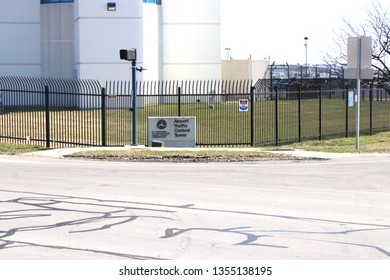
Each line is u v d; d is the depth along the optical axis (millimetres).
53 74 48500
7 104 42969
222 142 28438
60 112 36344
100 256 8117
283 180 16016
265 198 12984
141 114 37875
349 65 23578
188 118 25250
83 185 14844
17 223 10188
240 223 10312
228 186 14828
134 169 18469
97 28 43625
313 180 16047
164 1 51281
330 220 10617
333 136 32031
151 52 49312
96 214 11031
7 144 25172
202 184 15156
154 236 9297
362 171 18109
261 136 31125
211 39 52250
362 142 28406
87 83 38000
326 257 8109
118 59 43969
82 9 43406
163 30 51531
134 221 10422
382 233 9578
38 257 8055
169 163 20312
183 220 10531
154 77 49750
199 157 21062
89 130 30953
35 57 49062
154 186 14742
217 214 11102
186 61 52094
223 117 39062
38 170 18016
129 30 44000
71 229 9758
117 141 27938
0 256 8102
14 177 16344
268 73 67062
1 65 48750
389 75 36281
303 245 8781
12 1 48531
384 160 21297
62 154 22047
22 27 48750
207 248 8578
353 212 11391
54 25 48219
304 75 70250
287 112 43938
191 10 51812
